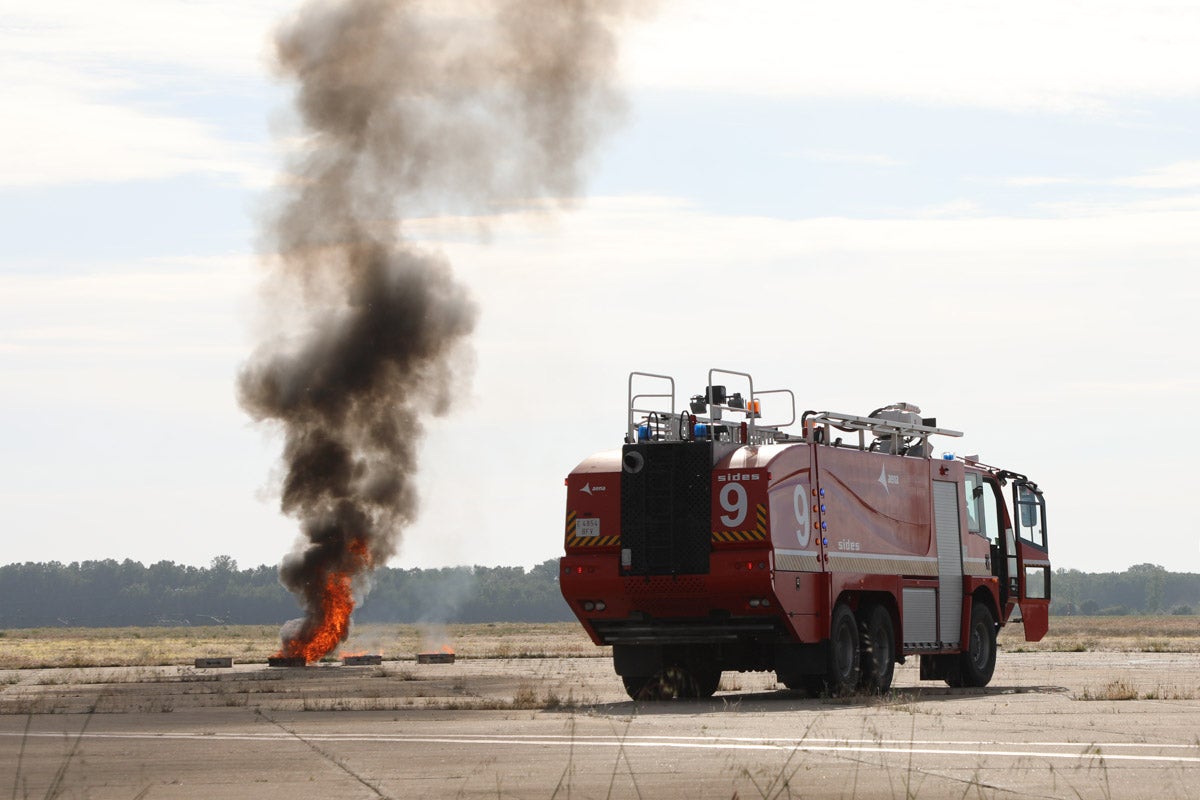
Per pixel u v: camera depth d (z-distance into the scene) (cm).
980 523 2808
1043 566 3012
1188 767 1273
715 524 2255
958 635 2673
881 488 2511
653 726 1753
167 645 8719
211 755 1440
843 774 1241
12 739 1647
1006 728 1680
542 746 1508
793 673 2328
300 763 1361
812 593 2303
